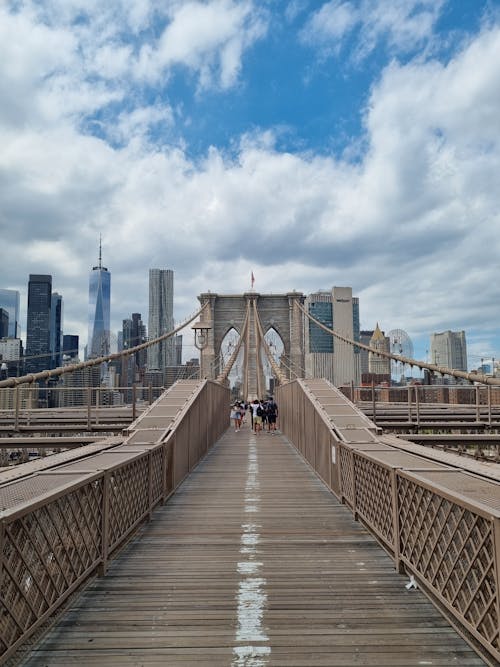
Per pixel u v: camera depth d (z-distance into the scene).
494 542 2.58
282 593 3.90
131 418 15.21
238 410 20.53
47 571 3.13
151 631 3.29
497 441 12.52
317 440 9.44
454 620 3.32
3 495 3.34
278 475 9.55
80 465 4.66
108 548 4.43
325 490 8.09
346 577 4.24
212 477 9.35
